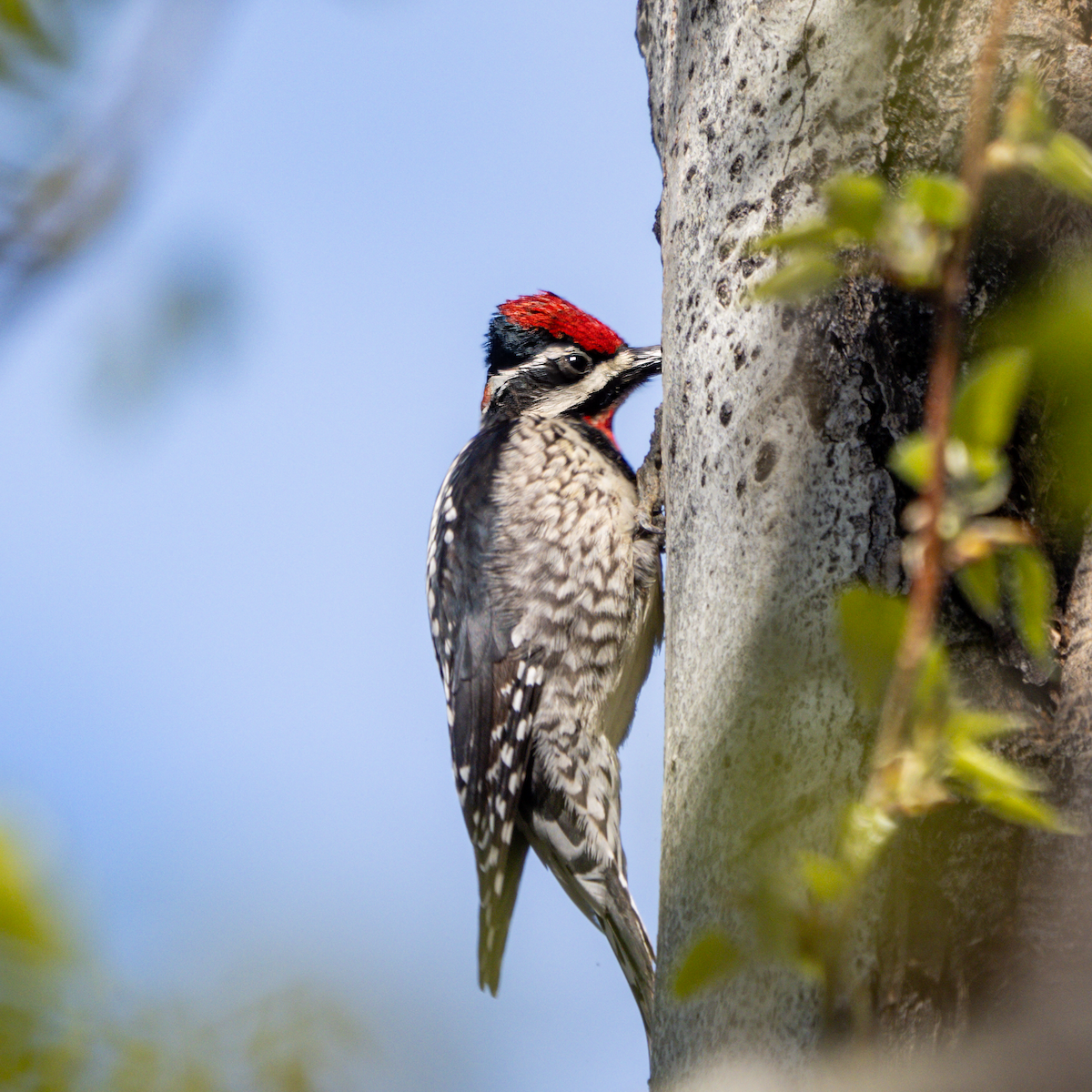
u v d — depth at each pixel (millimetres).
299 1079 3275
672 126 7164
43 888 2430
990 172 3184
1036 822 3227
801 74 6145
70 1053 3000
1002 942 4418
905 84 5832
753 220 6164
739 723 5215
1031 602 3350
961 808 4547
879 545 5219
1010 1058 3932
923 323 5523
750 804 4961
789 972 4527
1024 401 5027
